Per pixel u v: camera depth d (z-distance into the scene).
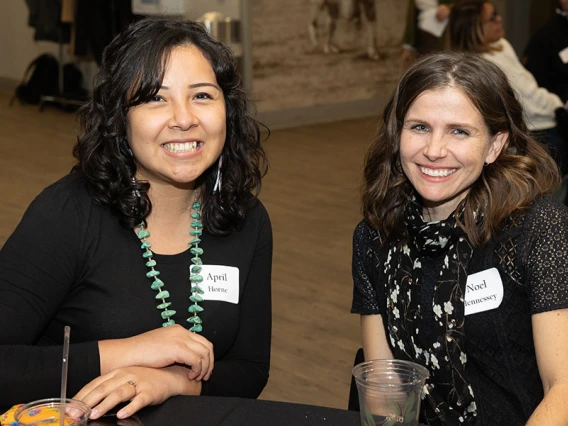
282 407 1.41
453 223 1.59
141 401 1.41
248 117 1.75
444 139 1.54
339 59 8.17
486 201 1.58
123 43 1.60
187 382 1.53
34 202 1.63
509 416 1.59
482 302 1.57
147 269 1.65
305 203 5.41
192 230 1.70
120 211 1.64
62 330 1.67
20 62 9.29
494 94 1.54
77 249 1.61
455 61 1.55
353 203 5.41
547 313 1.51
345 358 3.24
